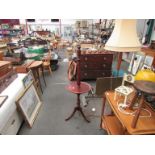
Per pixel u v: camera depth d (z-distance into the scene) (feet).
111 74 12.27
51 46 22.35
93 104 9.20
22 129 7.11
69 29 34.47
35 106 8.39
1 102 5.75
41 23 33.53
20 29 28.40
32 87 8.68
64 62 19.66
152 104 5.33
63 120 7.77
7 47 15.11
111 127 5.56
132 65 8.86
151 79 4.56
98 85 8.65
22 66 9.71
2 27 26.66
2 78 6.85
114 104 5.13
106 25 18.93
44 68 14.56
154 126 4.17
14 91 6.89
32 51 14.84
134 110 4.77
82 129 7.12
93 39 21.30
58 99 9.89
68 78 13.30
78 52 6.88
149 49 8.88
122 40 4.52
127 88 5.29
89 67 12.05
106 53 11.85
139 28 13.64
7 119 5.77
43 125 7.39
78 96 7.77
